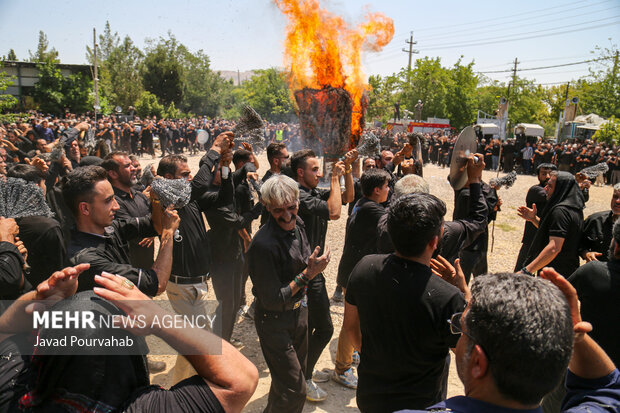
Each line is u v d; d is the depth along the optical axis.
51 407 1.08
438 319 1.87
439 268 2.17
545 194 5.01
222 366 1.18
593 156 19.14
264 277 2.73
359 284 2.08
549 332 1.05
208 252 3.62
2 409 1.08
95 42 28.70
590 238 3.87
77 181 2.17
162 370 3.85
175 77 45.22
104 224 2.26
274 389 2.89
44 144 7.09
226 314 3.92
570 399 1.53
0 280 1.87
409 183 2.97
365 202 3.72
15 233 2.08
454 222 2.77
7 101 18.59
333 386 3.80
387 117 41.12
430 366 1.94
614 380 1.47
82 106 31.03
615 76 38.75
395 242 1.98
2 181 2.18
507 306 1.08
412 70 42.00
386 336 1.98
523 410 1.11
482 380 1.15
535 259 3.91
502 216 11.49
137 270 2.01
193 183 3.47
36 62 30.34
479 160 2.90
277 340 2.82
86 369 1.08
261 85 48.34
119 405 1.12
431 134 26.92
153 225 2.53
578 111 40.72
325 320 3.42
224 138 3.77
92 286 1.96
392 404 1.99
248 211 4.52
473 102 41.94
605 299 2.31
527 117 48.53
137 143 21.84
